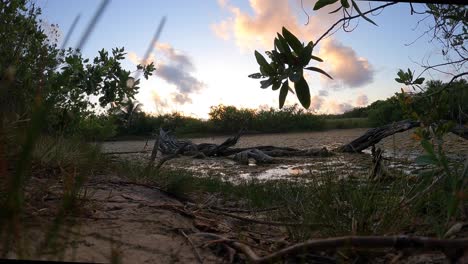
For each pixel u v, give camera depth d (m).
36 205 2.34
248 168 8.23
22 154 1.09
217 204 4.15
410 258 2.02
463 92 3.58
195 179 5.47
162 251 2.13
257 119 20.25
